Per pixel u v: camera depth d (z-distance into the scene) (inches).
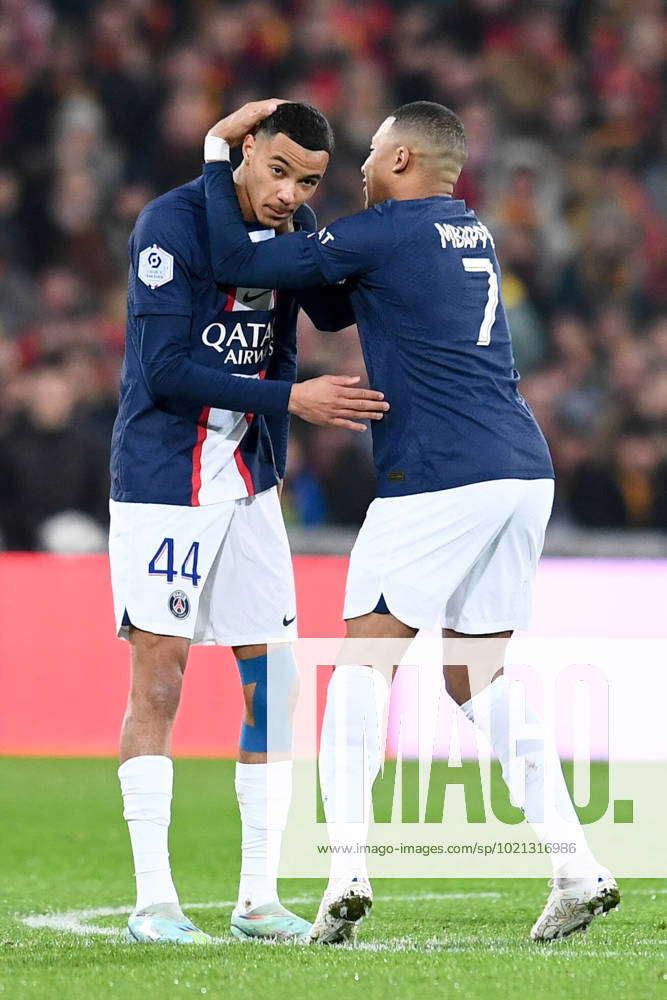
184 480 548.1
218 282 542.3
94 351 1521.9
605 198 1866.4
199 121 1770.4
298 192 543.2
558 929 518.3
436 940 534.9
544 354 1679.4
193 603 550.0
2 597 1125.1
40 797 940.6
